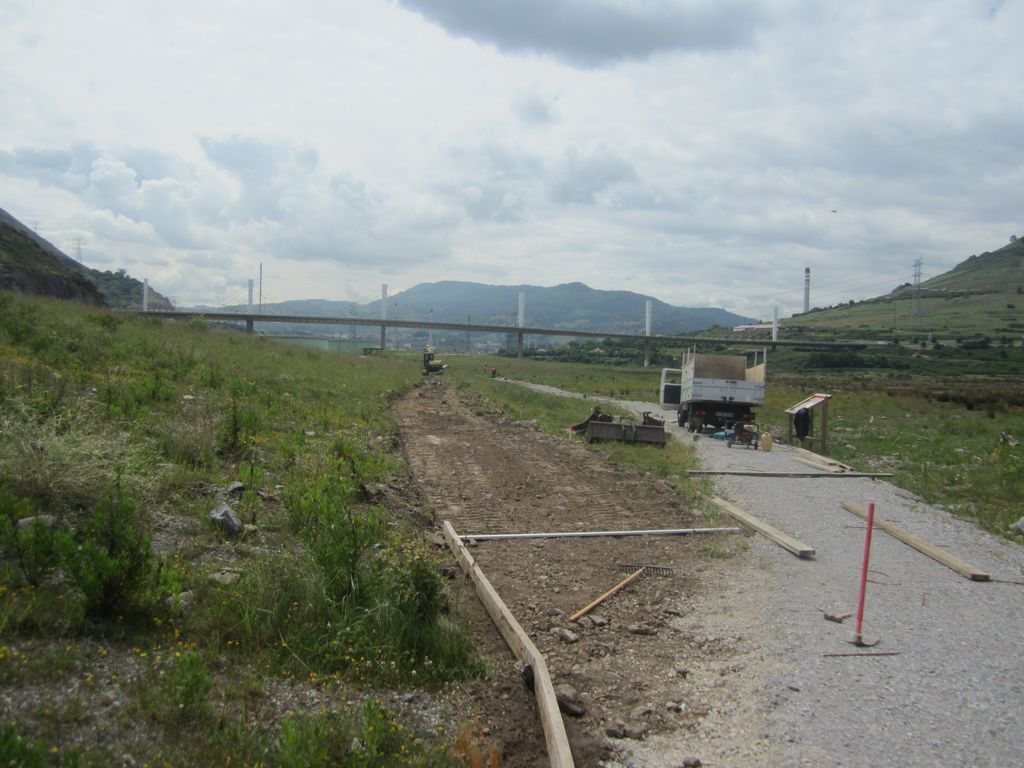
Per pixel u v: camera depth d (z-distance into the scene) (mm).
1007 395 41781
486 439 18812
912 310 153625
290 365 26109
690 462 15969
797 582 8328
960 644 6676
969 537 10594
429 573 6133
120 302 106750
